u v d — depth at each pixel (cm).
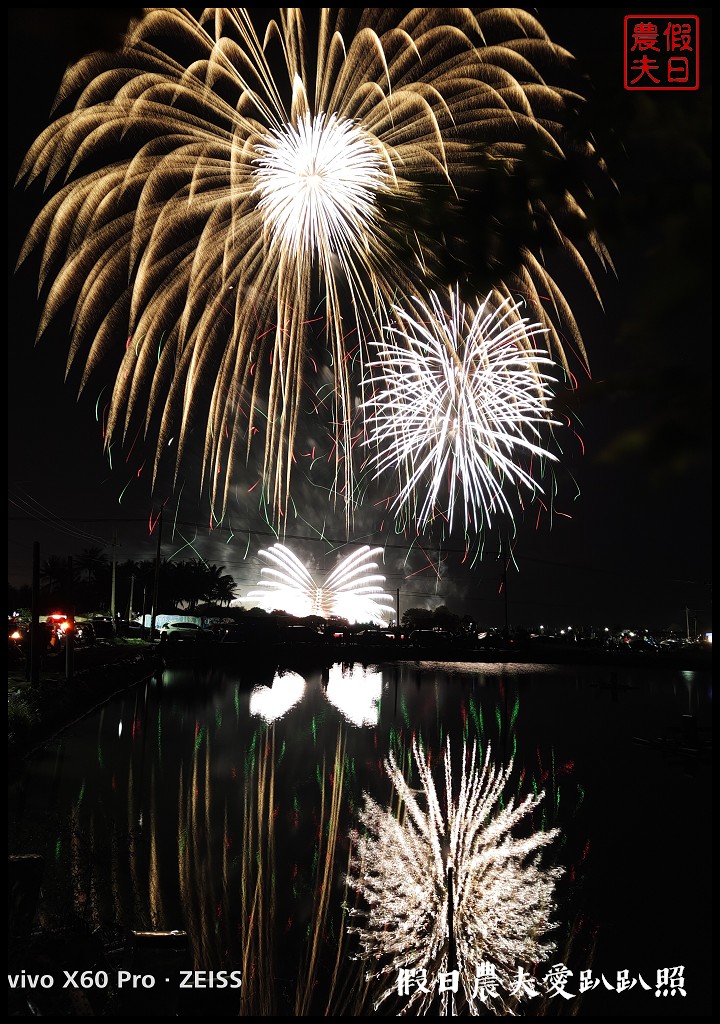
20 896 848
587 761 2245
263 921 1002
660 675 5856
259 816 1512
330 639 8681
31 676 2544
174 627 7912
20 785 1662
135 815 1466
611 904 1108
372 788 1811
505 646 7962
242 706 3331
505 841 1419
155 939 875
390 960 905
